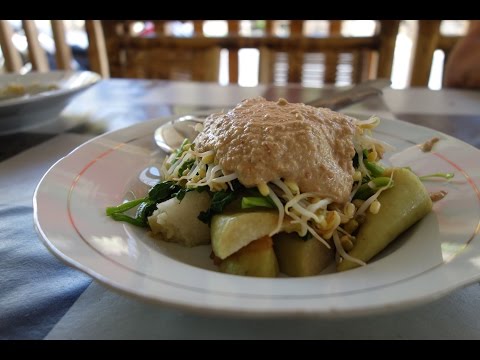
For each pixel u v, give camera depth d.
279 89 2.20
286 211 0.80
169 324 0.67
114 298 0.73
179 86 2.32
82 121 1.73
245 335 0.65
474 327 0.67
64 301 0.72
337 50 2.71
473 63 2.27
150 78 2.87
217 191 0.87
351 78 2.74
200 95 2.11
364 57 2.70
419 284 0.61
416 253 0.74
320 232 0.82
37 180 1.18
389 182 0.89
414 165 1.09
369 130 1.07
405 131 1.24
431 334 0.65
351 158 0.92
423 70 2.74
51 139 1.52
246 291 0.59
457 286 0.60
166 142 1.23
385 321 0.68
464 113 1.74
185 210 0.89
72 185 0.92
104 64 3.12
